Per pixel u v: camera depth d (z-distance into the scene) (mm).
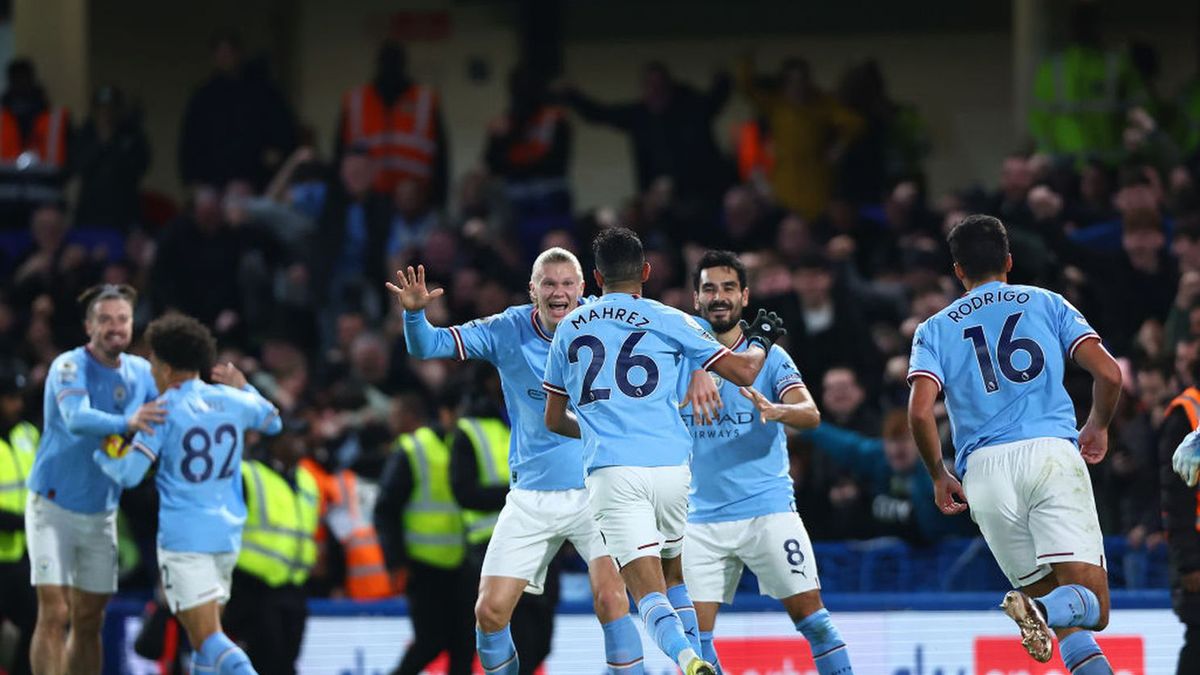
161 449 25500
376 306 40969
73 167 45188
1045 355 21609
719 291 24594
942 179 52719
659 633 21547
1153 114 42375
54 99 47750
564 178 44719
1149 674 29234
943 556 30734
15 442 29906
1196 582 24859
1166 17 51375
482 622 23312
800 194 42969
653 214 40500
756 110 45812
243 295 40469
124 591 32500
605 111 44469
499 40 54594
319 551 32406
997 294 21984
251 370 35312
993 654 29781
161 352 25766
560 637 30438
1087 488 21266
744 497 24344
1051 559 21094
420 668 29703
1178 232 36188
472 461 28312
